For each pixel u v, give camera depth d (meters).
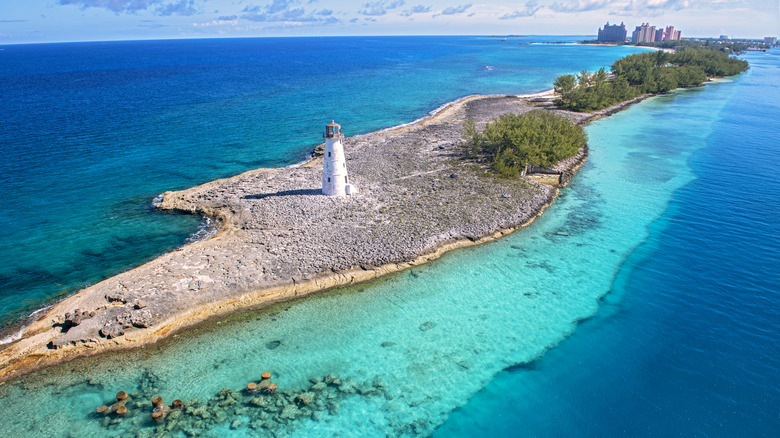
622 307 31.83
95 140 69.06
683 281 34.50
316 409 24.06
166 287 31.27
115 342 27.50
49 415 23.31
